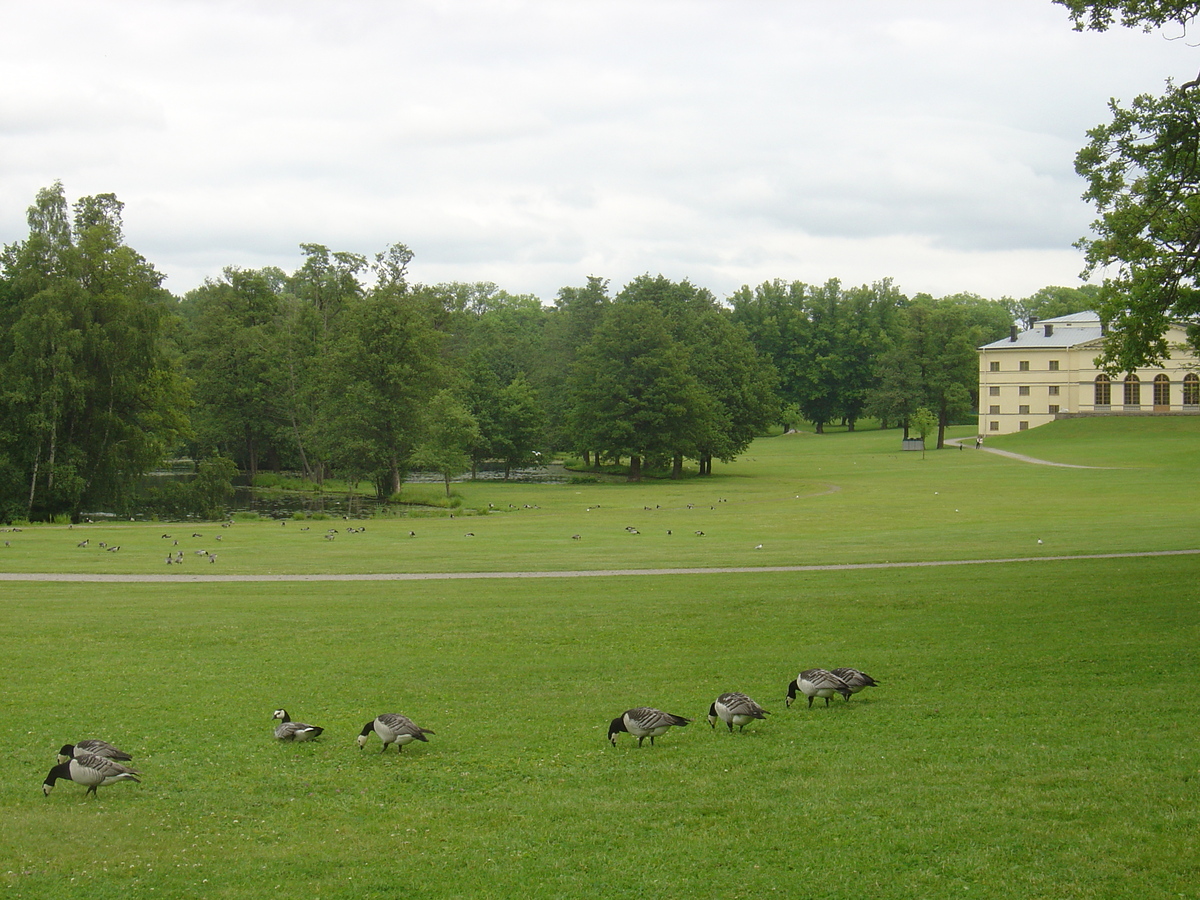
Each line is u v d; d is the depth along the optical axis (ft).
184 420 306.35
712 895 35.01
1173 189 99.96
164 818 43.75
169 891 36.06
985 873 35.88
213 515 257.96
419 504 308.19
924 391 509.76
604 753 52.85
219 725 59.67
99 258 262.06
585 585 118.52
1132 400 531.09
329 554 156.25
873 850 38.29
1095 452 424.87
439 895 35.55
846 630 87.30
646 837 40.40
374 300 338.54
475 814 43.62
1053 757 49.06
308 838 41.22
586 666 75.56
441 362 362.33
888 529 195.42
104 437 255.70
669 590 112.78
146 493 286.87
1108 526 183.11
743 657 77.77
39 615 98.78
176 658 79.66
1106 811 41.22
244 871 37.78
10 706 64.54
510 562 143.95
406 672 74.23
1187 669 68.13
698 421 393.70
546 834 41.01
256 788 47.78
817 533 188.85
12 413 240.53
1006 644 78.69
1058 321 574.56
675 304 521.65
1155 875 35.19
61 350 240.12
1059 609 92.89
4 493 236.84
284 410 393.50
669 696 65.62
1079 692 62.95
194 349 408.26
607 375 394.52
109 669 75.77
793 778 47.44
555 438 475.31
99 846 40.42
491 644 84.48
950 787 45.11
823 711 60.70
